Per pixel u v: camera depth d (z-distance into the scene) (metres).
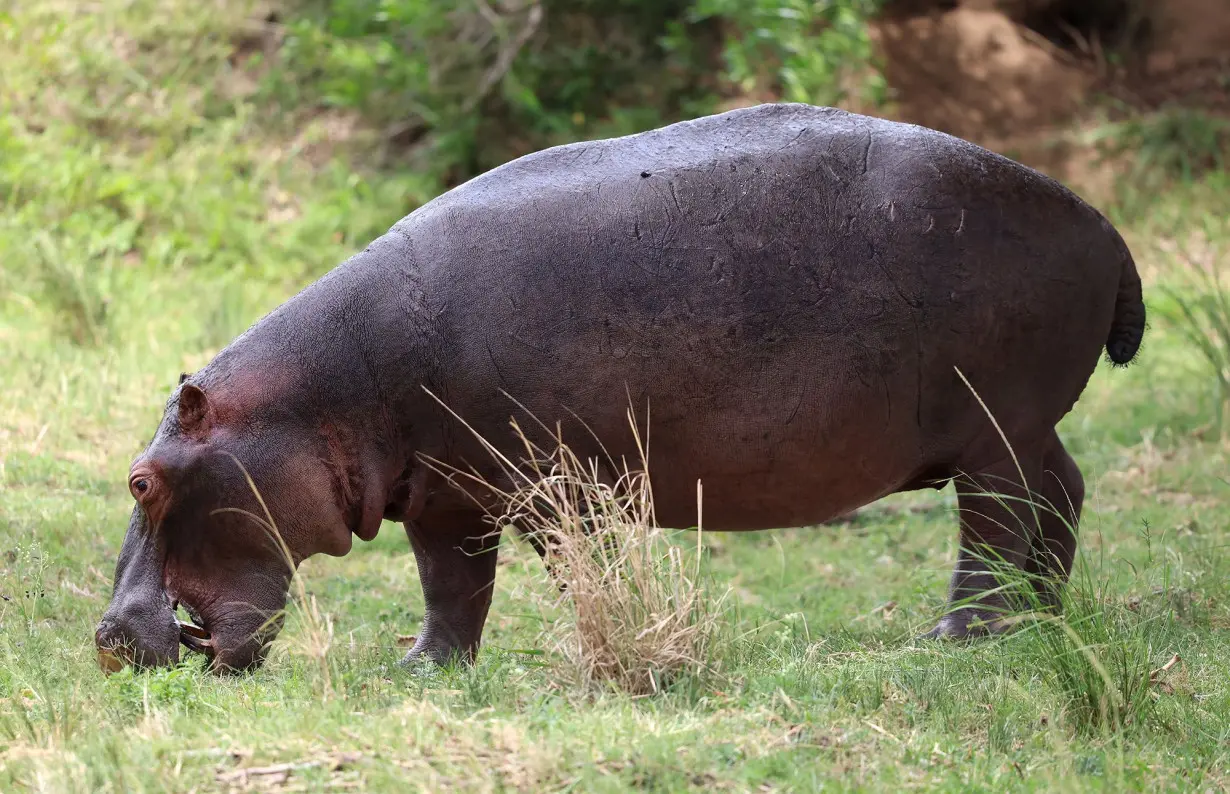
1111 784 15.20
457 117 61.22
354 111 62.81
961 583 22.25
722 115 22.03
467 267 20.38
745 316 20.44
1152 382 44.19
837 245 20.77
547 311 20.20
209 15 65.44
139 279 50.25
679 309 20.33
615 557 18.47
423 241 20.69
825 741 15.88
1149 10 67.56
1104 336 22.67
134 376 39.31
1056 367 22.09
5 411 35.25
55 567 25.61
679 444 20.73
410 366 20.20
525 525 20.66
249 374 19.86
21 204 53.59
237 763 14.66
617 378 20.31
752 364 20.52
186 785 14.01
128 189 55.03
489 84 61.50
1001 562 20.80
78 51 61.56
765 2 62.31
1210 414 40.09
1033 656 18.84
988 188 21.50
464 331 20.19
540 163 21.38
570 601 18.55
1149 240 57.28
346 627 24.17
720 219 20.62
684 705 17.17
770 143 21.28
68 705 16.59
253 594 19.69
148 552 19.47
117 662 18.97
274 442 19.70
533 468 20.34
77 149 56.69
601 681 17.69
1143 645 19.64
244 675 19.34
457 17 63.41
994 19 66.25
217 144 59.97
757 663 19.59
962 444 21.80
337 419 20.03
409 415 20.34
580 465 20.50
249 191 57.69
